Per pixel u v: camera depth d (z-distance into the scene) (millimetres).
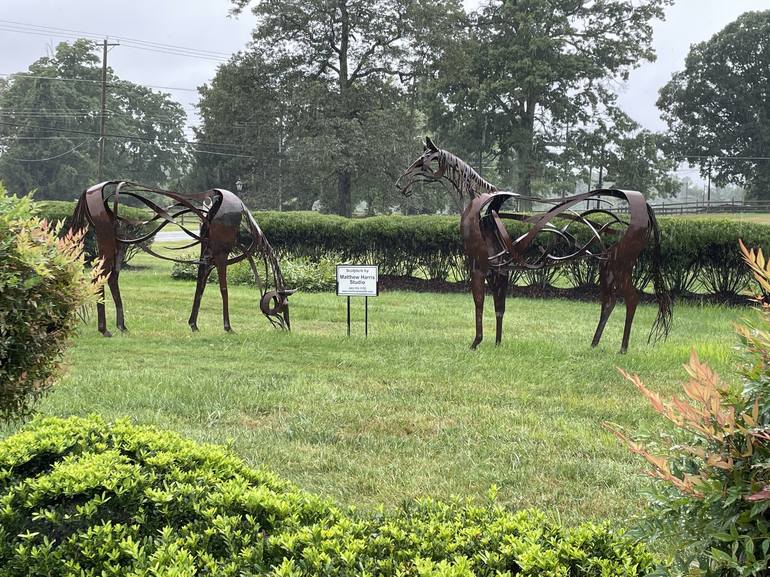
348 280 10586
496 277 10078
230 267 19688
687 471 2236
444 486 4844
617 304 16156
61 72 71438
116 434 3994
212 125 56031
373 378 7977
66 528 3195
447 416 6508
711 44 57344
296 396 7086
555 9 48375
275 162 45375
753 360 2252
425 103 49406
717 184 58344
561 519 4324
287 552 2830
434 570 2551
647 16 47844
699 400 2088
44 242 4109
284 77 42906
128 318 12094
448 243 19141
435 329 11844
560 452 5555
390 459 5391
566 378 8055
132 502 3277
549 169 48312
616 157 47531
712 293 16406
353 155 39938
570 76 45969
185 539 2988
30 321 3965
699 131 58406
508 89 45156
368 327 11961
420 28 41531
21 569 2865
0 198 4008
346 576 2604
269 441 5711
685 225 16078
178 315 12789
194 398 6887
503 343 10125
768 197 54625
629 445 2266
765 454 2029
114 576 2766
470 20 47906
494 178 57344
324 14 41312
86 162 65812
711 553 1983
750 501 1994
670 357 9062
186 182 63438
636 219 9281
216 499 3211
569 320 13328
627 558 2652
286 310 10961
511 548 2709
